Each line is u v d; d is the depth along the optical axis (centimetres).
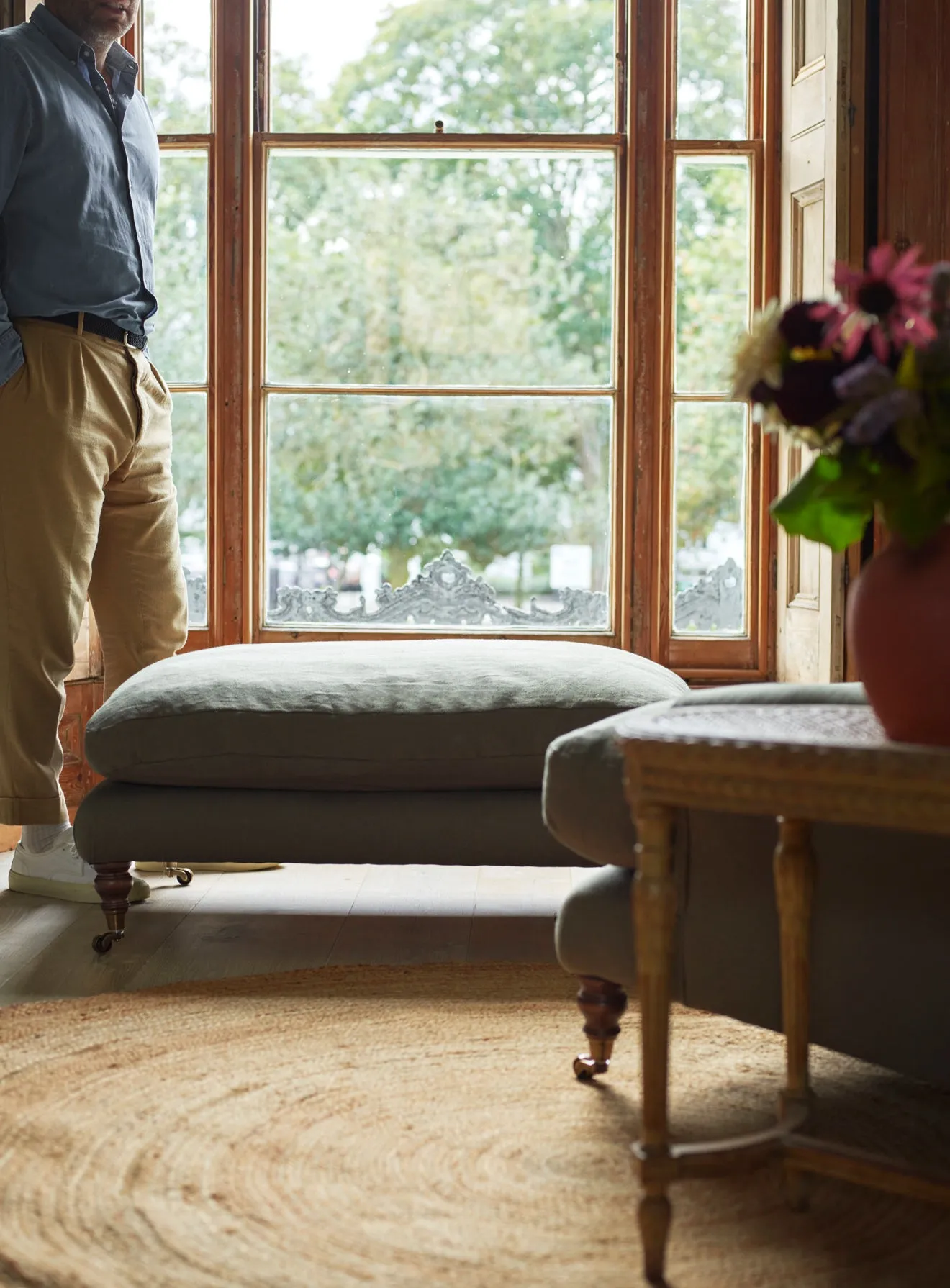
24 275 306
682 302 409
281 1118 184
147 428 333
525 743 265
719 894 180
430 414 415
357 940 282
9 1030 220
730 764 139
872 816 133
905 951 169
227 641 412
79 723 397
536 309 413
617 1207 159
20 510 306
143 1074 200
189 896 321
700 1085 197
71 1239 150
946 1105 191
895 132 366
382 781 268
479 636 414
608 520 414
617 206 409
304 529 416
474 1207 159
